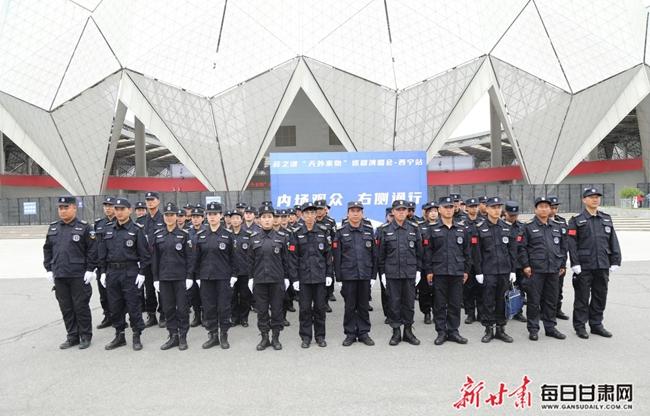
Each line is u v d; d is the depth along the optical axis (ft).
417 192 34.86
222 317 22.58
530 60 91.71
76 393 16.51
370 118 95.45
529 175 102.78
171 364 19.79
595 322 22.74
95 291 38.06
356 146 98.02
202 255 22.70
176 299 22.57
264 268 22.06
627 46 91.66
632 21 93.35
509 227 23.50
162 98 91.81
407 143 97.55
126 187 125.70
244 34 94.53
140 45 91.86
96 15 93.97
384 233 22.85
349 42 93.30
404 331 22.84
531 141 97.91
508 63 91.35
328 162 34.91
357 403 15.08
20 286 39.96
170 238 22.61
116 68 89.76
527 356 19.77
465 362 19.20
